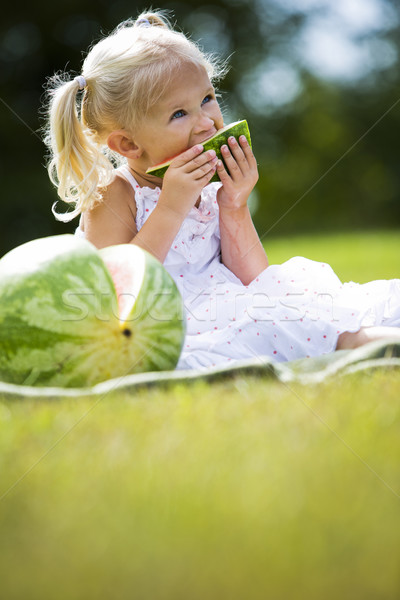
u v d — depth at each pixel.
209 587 1.48
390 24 26.98
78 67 20.22
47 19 19.78
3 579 1.54
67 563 1.59
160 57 4.33
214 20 23.19
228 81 22.92
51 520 1.79
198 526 1.71
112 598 1.47
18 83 19.94
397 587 1.48
